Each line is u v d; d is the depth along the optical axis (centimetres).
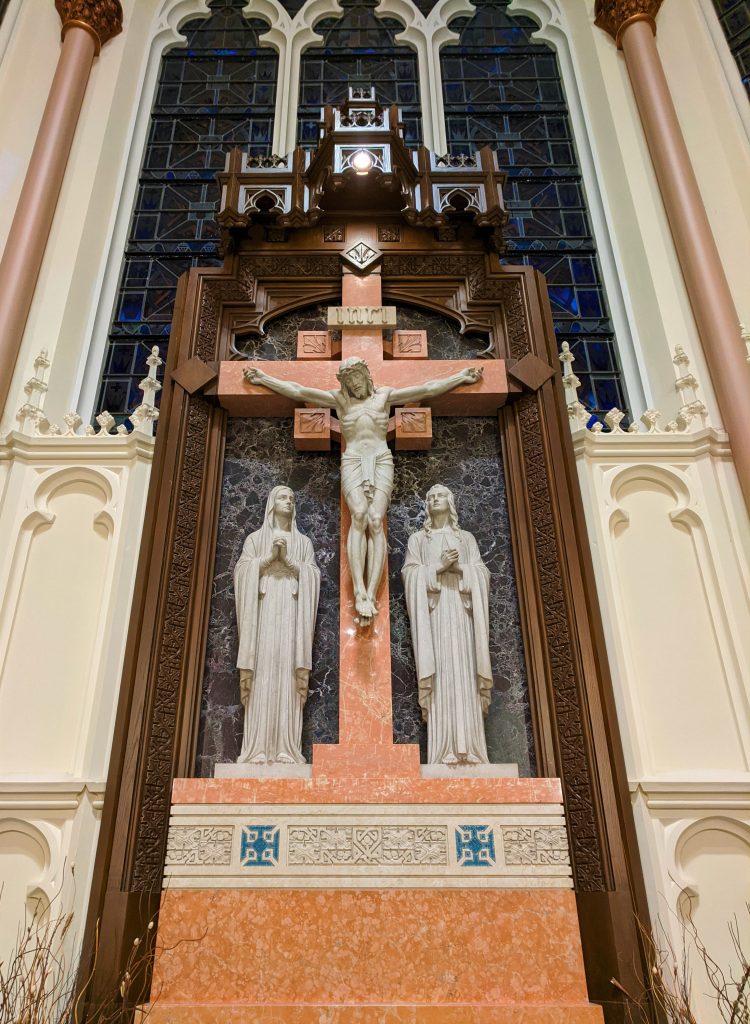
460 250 541
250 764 394
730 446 495
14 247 574
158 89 796
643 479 494
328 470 490
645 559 471
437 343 534
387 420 477
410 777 386
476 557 446
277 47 830
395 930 355
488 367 494
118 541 465
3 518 470
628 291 638
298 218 530
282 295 541
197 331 511
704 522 473
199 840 372
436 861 368
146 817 384
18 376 547
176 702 413
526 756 418
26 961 370
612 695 411
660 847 393
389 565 464
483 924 357
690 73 714
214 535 466
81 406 587
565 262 689
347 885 363
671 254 618
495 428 504
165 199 723
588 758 395
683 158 630
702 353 559
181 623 430
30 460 493
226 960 349
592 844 379
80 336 609
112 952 354
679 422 512
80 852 390
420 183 542
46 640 445
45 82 697
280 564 442
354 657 419
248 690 415
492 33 840
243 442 497
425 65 804
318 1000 341
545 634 434
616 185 688
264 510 479
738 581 454
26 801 400
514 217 715
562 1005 338
